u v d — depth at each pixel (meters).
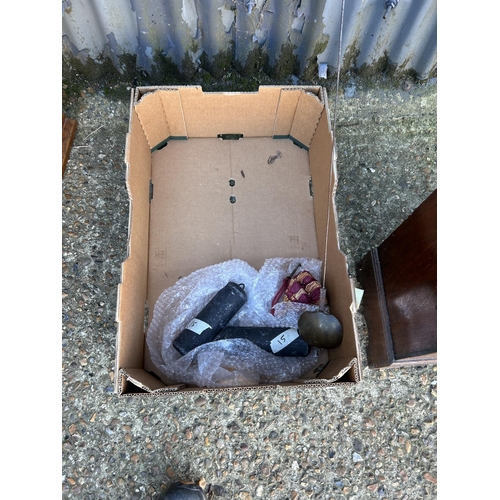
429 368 1.61
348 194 1.79
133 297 1.36
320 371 1.45
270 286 1.55
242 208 1.68
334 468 1.51
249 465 1.50
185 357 1.41
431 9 1.56
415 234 1.23
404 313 1.33
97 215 1.70
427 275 1.16
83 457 1.49
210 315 1.42
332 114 1.89
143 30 1.62
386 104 1.90
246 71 1.86
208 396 1.55
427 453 1.54
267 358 1.45
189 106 1.55
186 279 1.56
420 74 1.86
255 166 1.74
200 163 1.72
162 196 1.68
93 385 1.55
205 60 1.81
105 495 1.47
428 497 1.51
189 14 1.58
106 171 1.76
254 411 1.54
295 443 1.53
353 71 1.88
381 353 1.48
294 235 1.66
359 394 1.57
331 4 1.52
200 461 1.50
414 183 1.82
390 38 1.71
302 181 1.73
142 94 1.46
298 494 1.49
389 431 1.55
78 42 1.64
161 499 1.39
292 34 1.68
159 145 1.72
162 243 1.62
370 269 1.55
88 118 1.80
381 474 1.52
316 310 1.43
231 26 1.65
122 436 1.51
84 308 1.61
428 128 1.90
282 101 1.54
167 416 1.53
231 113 1.61
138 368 1.38
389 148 1.86
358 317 1.65
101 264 1.65
